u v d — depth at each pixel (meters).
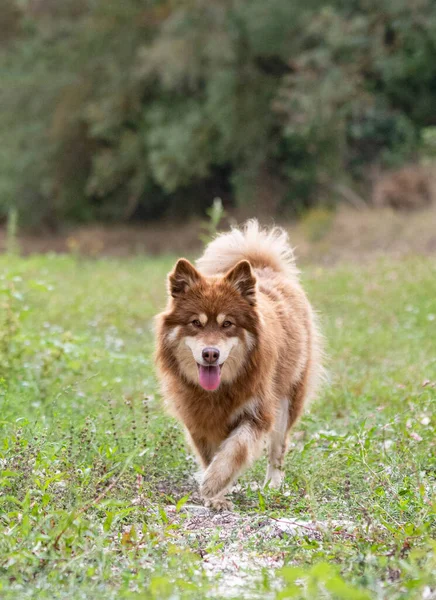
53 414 8.30
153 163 36.88
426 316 16.02
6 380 9.96
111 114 39.22
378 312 16.91
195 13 35.50
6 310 11.17
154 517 6.39
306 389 8.77
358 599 4.18
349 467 7.43
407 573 5.18
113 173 40.38
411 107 35.28
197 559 5.54
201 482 7.37
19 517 5.93
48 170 42.81
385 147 35.28
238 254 9.10
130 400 9.98
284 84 35.03
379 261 23.53
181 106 37.94
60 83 41.94
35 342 10.92
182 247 38.16
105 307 17.92
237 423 7.67
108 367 11.94
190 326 7.52
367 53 32.53
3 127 43.44
